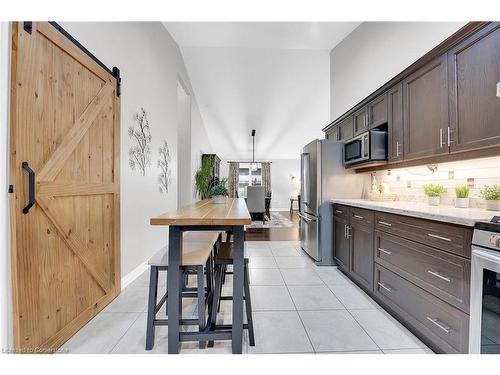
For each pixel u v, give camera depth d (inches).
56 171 58.8
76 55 65.7
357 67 134.9
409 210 64.8
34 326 52.4
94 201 74.1
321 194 122.6
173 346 55.9
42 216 54.8
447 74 67.8
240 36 153.8
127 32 96.7
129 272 97.4
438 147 70.8
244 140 345.7
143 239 110.2
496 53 55.5
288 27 141.0
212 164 282.2
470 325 46.8
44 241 55.4
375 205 82.2
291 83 219.5
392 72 107.7
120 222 89.8
